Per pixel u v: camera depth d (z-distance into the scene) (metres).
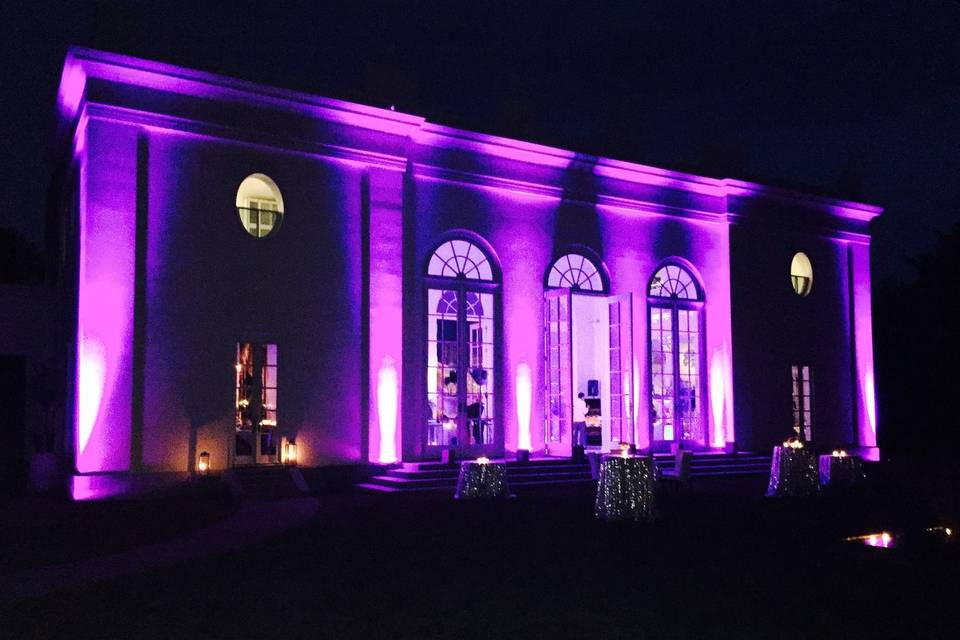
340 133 17.62
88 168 14.94
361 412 17.45
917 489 17.03
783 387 23.86
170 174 15.75
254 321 16.42
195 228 15.92
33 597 7.43
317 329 17.11
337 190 17.61
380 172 18.05
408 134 18.55
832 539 10.60
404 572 8.45
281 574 8.37
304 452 16.73
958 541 10.51
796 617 6.68
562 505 14.25
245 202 17.22
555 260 20.66
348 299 17.52
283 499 15.09
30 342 19.39
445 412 18.92
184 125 15.85
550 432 20.02
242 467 15.93
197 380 15.70
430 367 18.80
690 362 22.94
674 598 7.32
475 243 19.72
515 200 20.25
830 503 14.56
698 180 22.83
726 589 7.68
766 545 10.13
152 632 6.29
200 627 6.43
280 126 16.92
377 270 17.81
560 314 20.11
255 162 16.69
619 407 20.62
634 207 21.97
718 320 23.17
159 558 9.27
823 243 25.44
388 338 17.80
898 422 32.47
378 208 17.95
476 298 19.58
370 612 6.86
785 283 24.33
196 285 15.84
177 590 7.67
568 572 8.46
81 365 14.79
